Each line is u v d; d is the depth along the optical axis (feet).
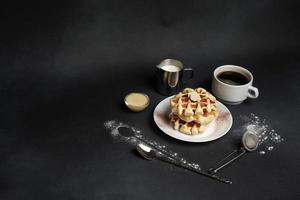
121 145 3.18
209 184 2.92
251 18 4.30
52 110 3.47
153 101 3.59
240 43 4.31
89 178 2.92
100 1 3.90
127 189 2.86
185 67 4.04
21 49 3.91
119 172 2.97
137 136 3.26
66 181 2.89
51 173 2.94
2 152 3.08
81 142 3.19
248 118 3.48
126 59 4.07
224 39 4.29
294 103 3.67
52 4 3.81
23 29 3.86
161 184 2.90
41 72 3.87
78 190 2.84
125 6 3.99
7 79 3.78
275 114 3.54
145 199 2.80
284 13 4.35
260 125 3.42
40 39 3.92
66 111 3.46
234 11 4.23
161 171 3.00
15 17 3.79
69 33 3.96
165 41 4.17
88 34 4.01
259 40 4.35
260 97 3.70
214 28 4.25
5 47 3.88
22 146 3.14
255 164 3.09
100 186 2.87
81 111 3.47
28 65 3.90
